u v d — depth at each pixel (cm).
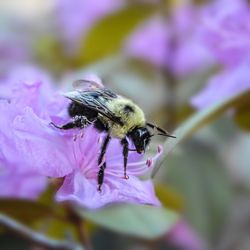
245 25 27
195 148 31
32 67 33
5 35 37
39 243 24
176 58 33
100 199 22
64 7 37
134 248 30
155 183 27
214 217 31
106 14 34
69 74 31
